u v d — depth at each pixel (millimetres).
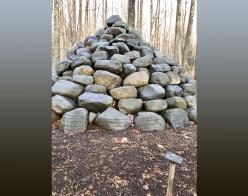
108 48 3723
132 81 3535
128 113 3330
